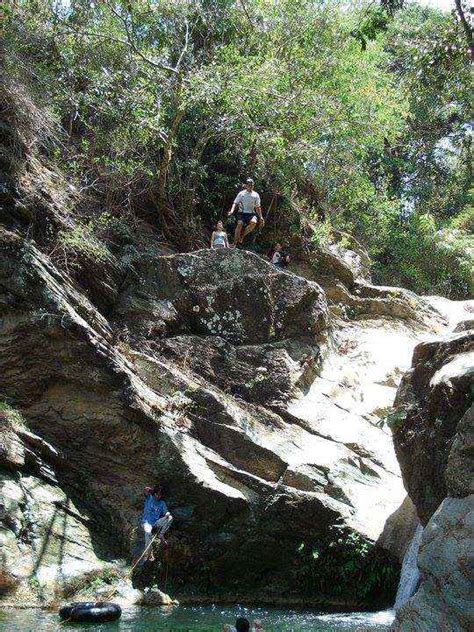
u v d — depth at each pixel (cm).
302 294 1634
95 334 1285
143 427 1262
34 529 1138
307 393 1554
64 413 1262
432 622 669
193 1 1984
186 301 1558
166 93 1767
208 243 1936
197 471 1251
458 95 1266
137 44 1864
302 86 1925
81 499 1244
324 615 1112
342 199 2317
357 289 2084
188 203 1862
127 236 1597
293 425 1462
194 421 1338
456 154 2964
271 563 1245
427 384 990
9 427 1202
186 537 1230
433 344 1011
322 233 2062
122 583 1159
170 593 1196
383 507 1309
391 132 2139
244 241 2025
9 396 1256
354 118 1977
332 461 1366
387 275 2831
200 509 1238
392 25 2091
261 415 1448
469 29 1098
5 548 1088
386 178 2934
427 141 2833
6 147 1412
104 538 1216
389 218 2780
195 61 1916
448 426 888
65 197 1505
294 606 1196
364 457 1434
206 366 1498
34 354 1257
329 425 1486
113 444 1259
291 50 2019
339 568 1222
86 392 1269
